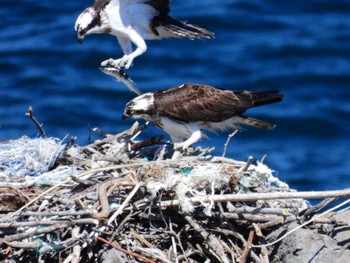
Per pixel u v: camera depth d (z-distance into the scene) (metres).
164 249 14.52
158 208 14.52
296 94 30.36
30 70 31.00
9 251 14.12
